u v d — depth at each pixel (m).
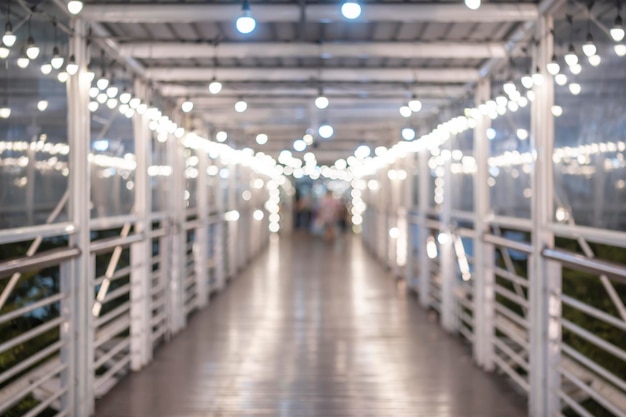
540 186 4.80
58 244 6.50
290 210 29.84
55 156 4.51
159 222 8.49
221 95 7.68
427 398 5.39
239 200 14.92
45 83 4.38
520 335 7.25
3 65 3.84
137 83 6.69
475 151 6.85
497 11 4.73
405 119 10.48
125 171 6.21
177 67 6.77
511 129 5.93
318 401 5.29
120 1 4.73
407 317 9.03
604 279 4.43
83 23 4.80
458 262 8.10
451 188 8.24
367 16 4.69
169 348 7.16
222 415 4.94
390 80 6.86
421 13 4.68
